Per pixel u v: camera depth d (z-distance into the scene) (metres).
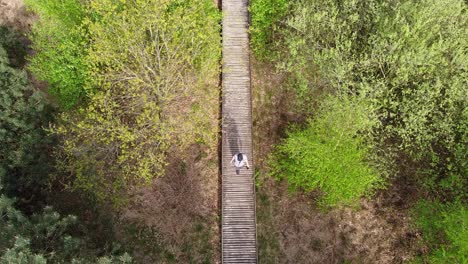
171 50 20.30
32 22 25.48
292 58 23.14
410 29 19.78
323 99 22.61
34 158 21.00
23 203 21.16
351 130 20.62
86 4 21.33
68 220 18.75
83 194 22.72
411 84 21.25
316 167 21.02
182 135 21.44
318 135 21.08
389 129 21.02
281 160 23.22
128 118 22.75
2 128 19.81
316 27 21.72
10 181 20.22
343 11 21.38
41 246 17.41
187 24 20.48
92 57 19.08
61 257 17.48
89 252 19.77
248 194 22.27
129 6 20.64
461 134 21.08
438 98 20.59
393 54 20.11
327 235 22.98
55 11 20.88
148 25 19.52
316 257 22.55
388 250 22.98
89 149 20.28
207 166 23.50
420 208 22.20
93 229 22.19
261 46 24.53
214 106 24.05
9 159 20.11
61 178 22.69
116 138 21.56
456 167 21.69
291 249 22.50
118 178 21.30
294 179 22.31
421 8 19.30
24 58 24.08
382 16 20.47
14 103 20.50
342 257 22.67
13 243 16.67
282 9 22.94
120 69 21.86
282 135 24.25
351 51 22.27
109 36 20.28
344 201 22.75
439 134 21.94
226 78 23.73
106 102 20.55
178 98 22.78
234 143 22.92
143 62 20.12
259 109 24.70
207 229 22.44
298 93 24.14
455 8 19.58
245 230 21.81
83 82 21.67
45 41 21.45
